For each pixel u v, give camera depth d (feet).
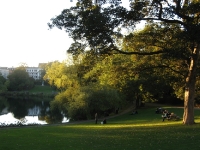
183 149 44.73
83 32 60.34
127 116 145.18
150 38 75.41
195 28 54.39
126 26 68.13
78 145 53.78
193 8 59.21
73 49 68.39
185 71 84.12
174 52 58.95
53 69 201.67
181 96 141.49
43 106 260.83
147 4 66.33
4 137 66.95
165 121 103.50
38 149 50.75
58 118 171.94
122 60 110.32
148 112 151.74
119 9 60.75
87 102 154.51
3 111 215.51
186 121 77.36
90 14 58.95
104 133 71.87
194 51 73.20
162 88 163.53
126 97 180.45
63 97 177.78
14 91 428.97
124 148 48.37
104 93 158.40
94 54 69.15
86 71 79.82
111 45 66.23
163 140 53.98
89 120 139.33
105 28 60.13
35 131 80.69
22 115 190.70
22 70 463.83
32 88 477.36
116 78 89.71
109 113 178.50
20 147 53.01
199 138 53.57
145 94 170.40
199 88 120.16
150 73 88.69
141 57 85.10
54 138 64.59
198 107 167.63
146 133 65.98
